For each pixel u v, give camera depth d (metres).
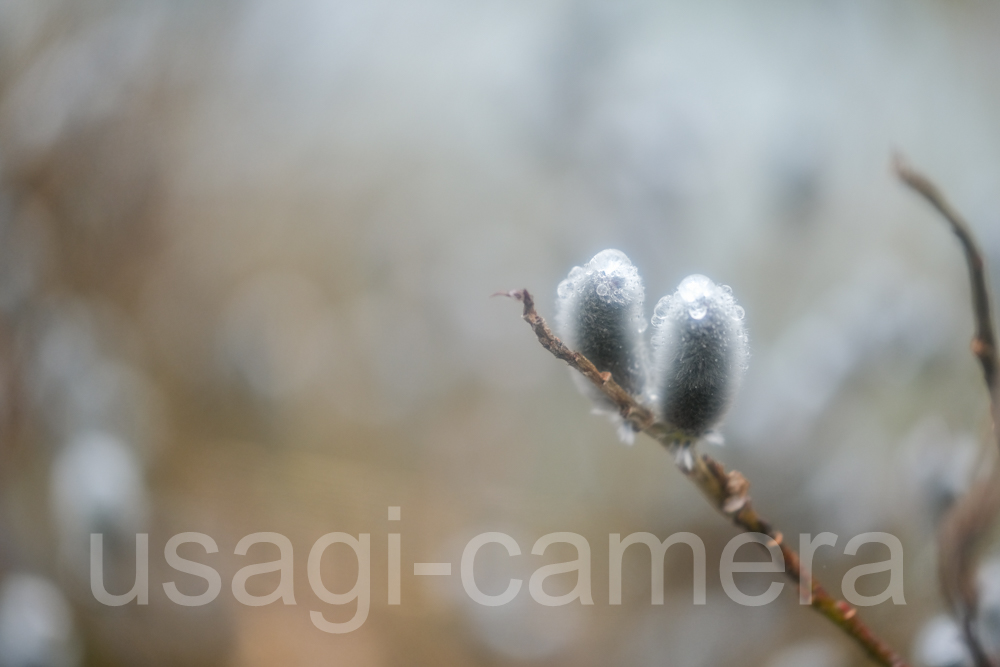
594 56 0.89
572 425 0.96
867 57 1.10
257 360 0.96
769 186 0.86
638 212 0.85
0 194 0.86
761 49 1.07
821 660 0.63
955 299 0.82
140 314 0.99
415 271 1.09
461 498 0.86
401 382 1.03
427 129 1.18
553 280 1.00
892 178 0.92
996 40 1.12
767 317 0.88
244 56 1.12
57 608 0.66
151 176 1.00
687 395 0.37
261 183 1.17
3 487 0.75
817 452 0.71
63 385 0.78
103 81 0.94
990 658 0.41
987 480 0.41
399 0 1.26
